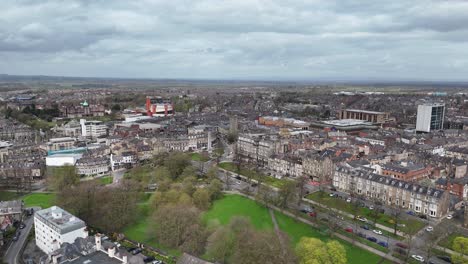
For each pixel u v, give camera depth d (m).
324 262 181.00
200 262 184.38
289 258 179.88
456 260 192.88
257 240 188.50
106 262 172.62
